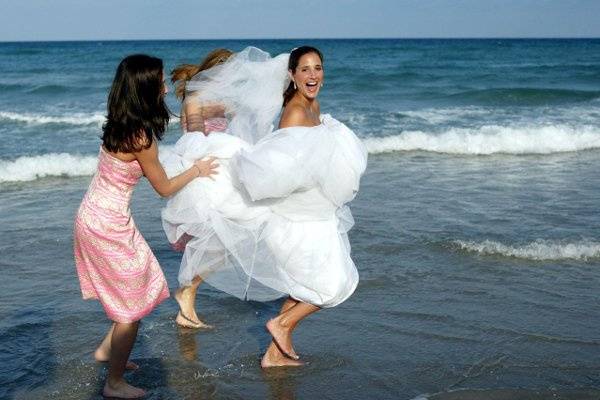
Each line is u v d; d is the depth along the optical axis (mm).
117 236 3438
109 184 3428
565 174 10039
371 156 11836
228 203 3871
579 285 5250
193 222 3926
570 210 7566
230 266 4094
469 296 5035
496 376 3820
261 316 4785
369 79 29344
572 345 4211
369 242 6332
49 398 3625
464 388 3686
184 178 3729
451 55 55531
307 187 3641
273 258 3824
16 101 21828
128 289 3492
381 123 15727
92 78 30641
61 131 14617
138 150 3340
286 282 3801
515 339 4297
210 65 4391
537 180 9523
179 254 6219
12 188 9273
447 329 4461
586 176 9852
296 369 3947
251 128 4344
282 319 3877
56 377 3857
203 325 4590
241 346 4285
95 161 10516
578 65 40969
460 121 16141
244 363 4039
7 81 29172
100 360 4047
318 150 3584
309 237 3721
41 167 10148
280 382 3801
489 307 4824
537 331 4414
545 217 7238
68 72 35375
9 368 3959
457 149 12391
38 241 6562
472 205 7836
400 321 4605
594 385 3707
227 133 4422
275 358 3982
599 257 5871
